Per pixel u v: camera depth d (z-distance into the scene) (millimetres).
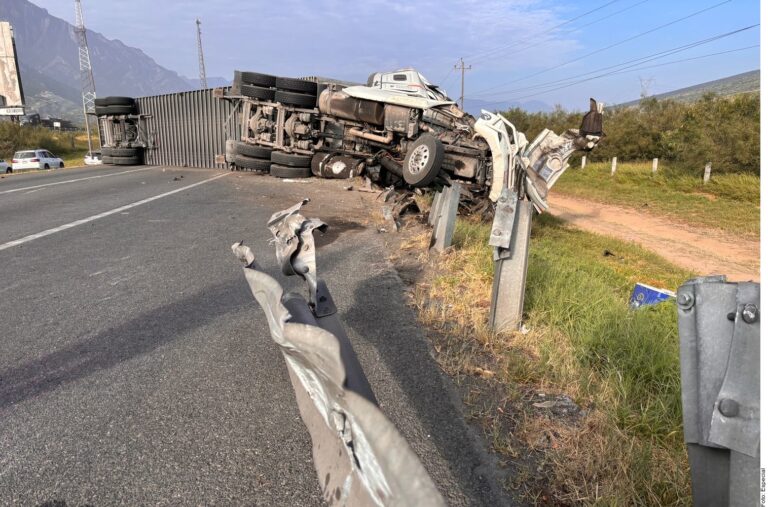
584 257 10219
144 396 2748
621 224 17328
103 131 24938
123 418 2535
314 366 980
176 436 2398
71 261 5508
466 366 3154
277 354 3279
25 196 11188
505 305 3715
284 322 1049
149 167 22625
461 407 2717
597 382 2984
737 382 1028
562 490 2123
